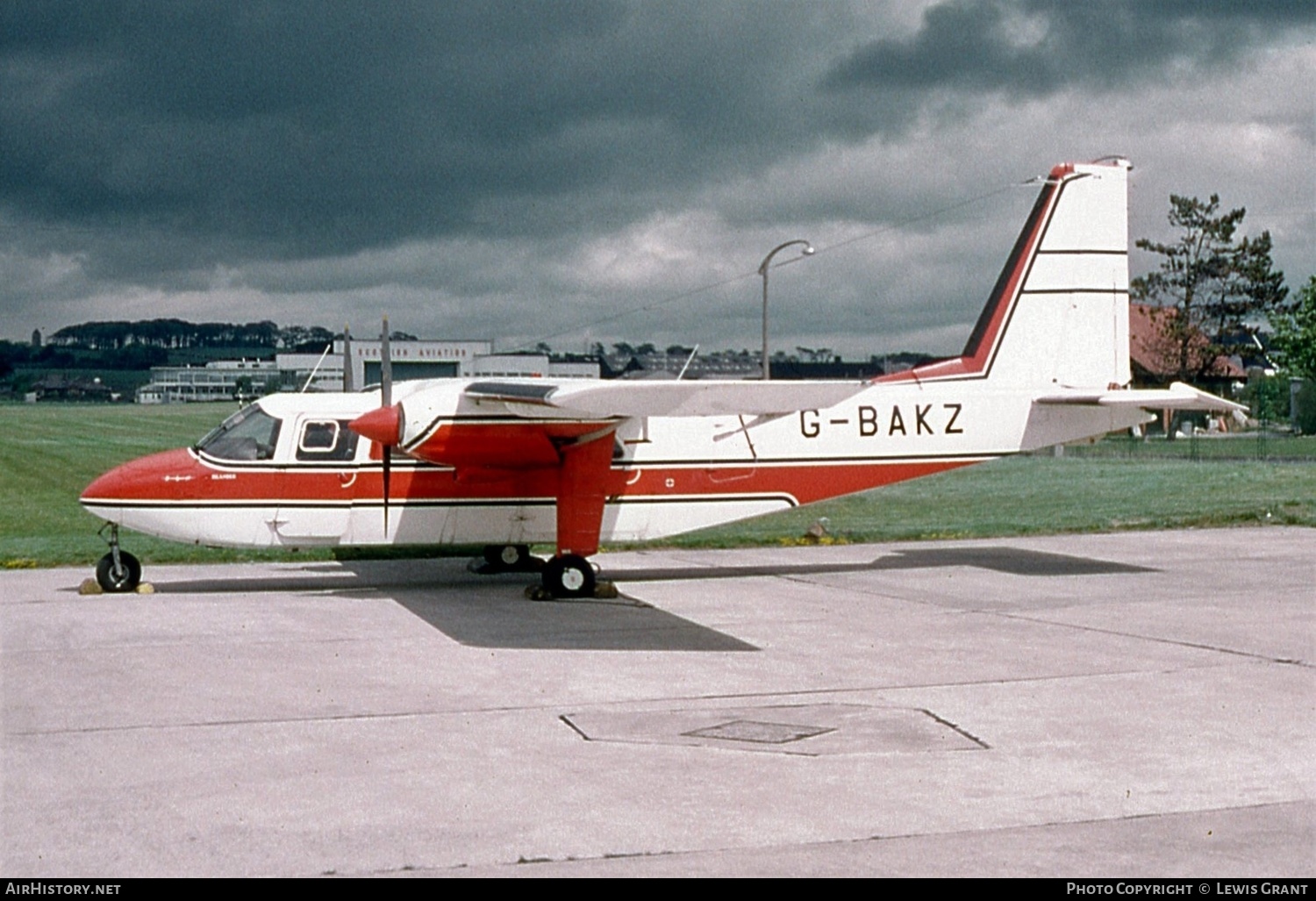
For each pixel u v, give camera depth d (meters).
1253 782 8.78
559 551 18.25
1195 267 81.12
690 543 25.61
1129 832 7.70
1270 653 13.56
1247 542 24.77
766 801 8.35
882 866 7.09
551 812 8.12
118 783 8.80
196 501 18.59
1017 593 18.44
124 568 19.03
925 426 20.38
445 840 7.57
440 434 17.45
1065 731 10.23
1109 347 21.03
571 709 11.09
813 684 12.09
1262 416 77.62
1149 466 46.91
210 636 14.95
